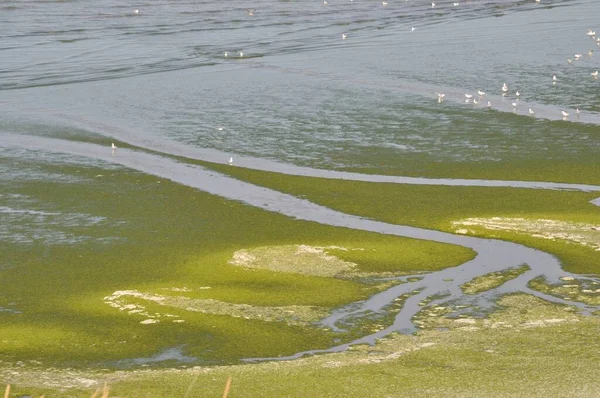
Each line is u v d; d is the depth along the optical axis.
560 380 48.88
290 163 109.50
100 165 108.25
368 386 48.66
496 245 77.94
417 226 85.12
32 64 181.12
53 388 49.34
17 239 80.88
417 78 161.38
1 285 69.19
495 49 189.62
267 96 147.38
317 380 49.72
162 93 151.50
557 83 153.50
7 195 95.00
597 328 57.66
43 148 116.75
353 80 160.00
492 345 54.94
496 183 100.00
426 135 121.00
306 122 129.25
